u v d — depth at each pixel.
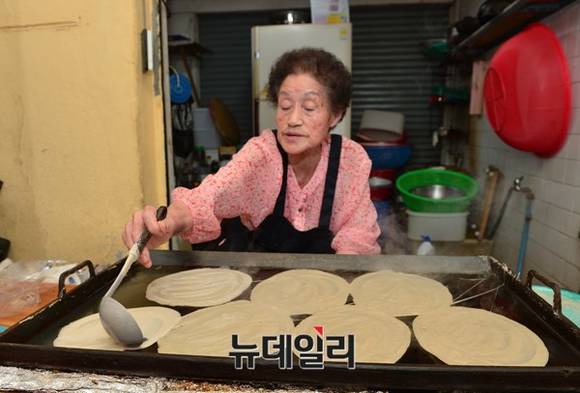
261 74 3.42
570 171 2.13
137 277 1.30
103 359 0.74
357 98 4.15
